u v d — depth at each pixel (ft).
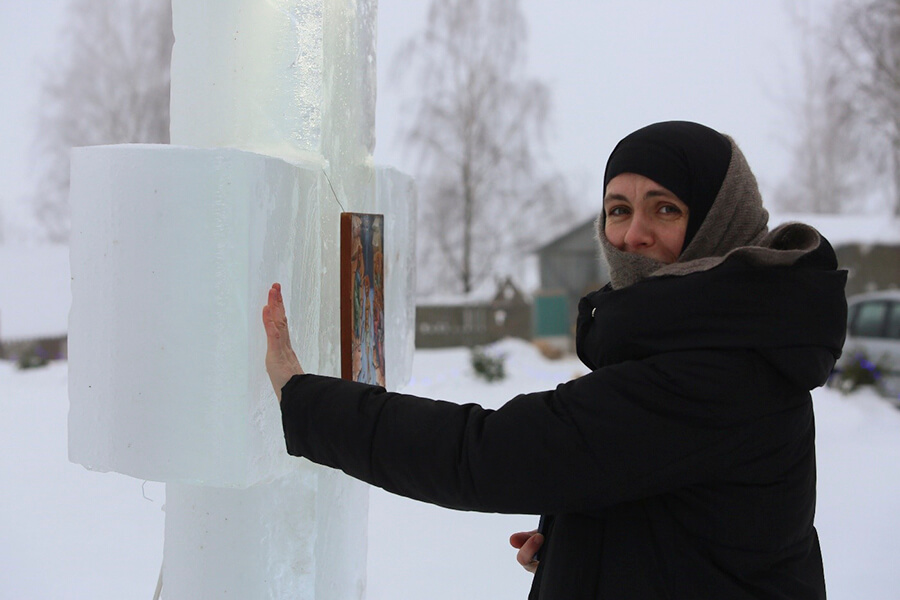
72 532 12.39
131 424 3.87
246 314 3.76
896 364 26.27
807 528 3.43
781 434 3.26
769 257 3.19
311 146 4.60
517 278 68.44
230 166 3.72
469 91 66.13
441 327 55.36
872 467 16.71
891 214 58.65
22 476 16.14
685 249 3.62
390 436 3.38
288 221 4.12
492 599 9.83
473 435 3.29
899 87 54.90
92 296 3.92
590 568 3.46
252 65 4.54
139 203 3.79
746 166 3.66
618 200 3.77
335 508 5.17
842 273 3.42
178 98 4.68
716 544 3.25
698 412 3.14
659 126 3.73
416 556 11.39
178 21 4.67
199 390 3.81
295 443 3.59
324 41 4.76
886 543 11.73
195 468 3.83
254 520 4.55
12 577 10.29
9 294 55.88
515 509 3.29
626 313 3.34
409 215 6.51
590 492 3.22
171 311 3.80
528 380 34.32
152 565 10.89
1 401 27.35
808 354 3.20
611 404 3.19
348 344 4.39
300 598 4.83
